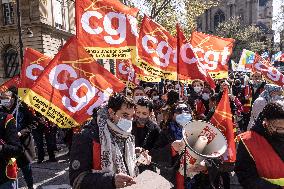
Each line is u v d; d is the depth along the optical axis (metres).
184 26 30.33
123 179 2.49
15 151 3.95
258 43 62.03
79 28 5.78
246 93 10.35
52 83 4.45
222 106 4.18
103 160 2.72
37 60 5.85
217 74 7.98
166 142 4.34
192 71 6.16
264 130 2.99
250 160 3.00
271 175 2.93
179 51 6.18
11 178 4.04
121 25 5.98
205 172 3.73
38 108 4.38
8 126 3.97
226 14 77.06
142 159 3.33
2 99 6.21
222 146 3.01
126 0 24.19
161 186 2.60
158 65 6.98
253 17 76.75
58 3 29.48
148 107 4.55
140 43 6.88
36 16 26.66
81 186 2.59
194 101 8.25
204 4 31.56
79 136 2.77
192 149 2.90
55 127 9.32
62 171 8.08
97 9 5.86
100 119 2.83
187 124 3.16
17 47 27.66
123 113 2.83
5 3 27.75
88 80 4.59
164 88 13.45
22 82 5.76
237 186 6.73
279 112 2.83
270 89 6.87
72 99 4.52
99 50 5.90
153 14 28.34
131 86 9.51
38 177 7.60
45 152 10.05
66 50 4.52
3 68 28.30
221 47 7.95
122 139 2.88
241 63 12.13
